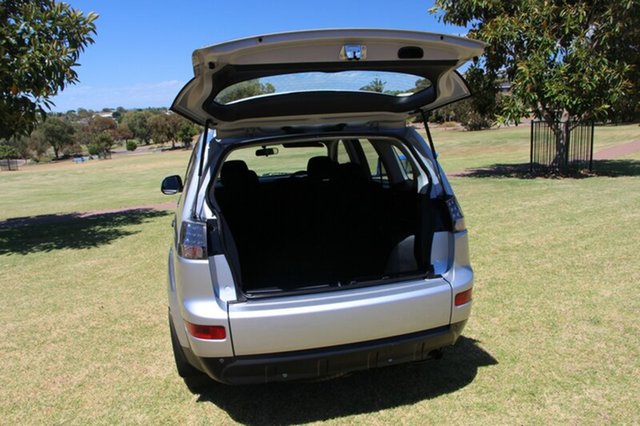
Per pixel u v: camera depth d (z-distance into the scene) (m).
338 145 5.29
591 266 6.14
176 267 3.24
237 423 3.44
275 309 3.03
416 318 3.23
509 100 14.55
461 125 57.22
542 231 8.00
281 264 4.13
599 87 13.24
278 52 2.71
